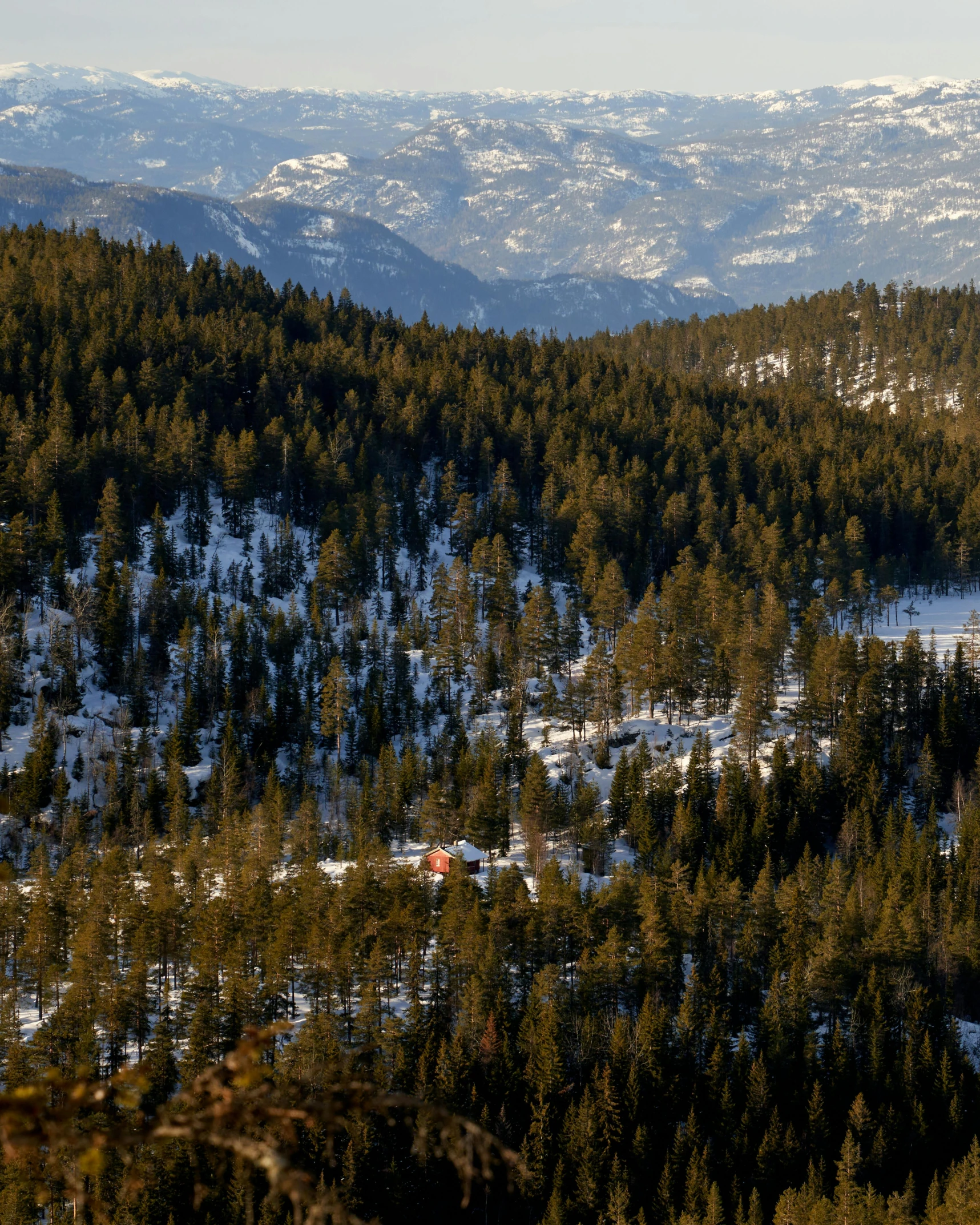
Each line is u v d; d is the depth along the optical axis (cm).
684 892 16838
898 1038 15038
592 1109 12825
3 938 15350
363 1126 11862
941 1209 11588
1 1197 9956
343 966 14200
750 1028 15625
